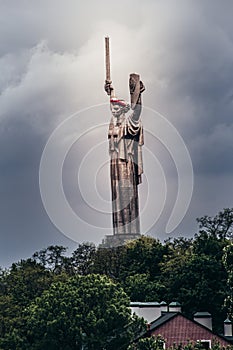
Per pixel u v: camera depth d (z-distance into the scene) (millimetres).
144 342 195875
